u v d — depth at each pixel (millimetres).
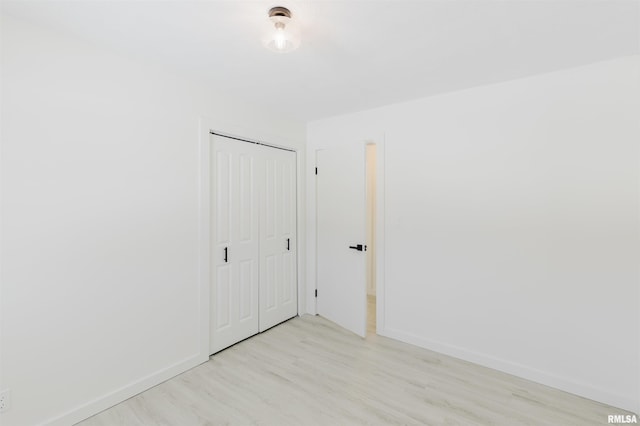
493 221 2367
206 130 2438
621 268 1924
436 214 2631
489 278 2389
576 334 2057
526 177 2232
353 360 2480
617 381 1928
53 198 1682
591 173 2010
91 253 1827
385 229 2916
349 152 3033
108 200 1900
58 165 1699
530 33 1677
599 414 1849
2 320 1519
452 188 2549
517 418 1805
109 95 1900
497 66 2074
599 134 1985
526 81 2232
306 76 2270
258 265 2986
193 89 2355
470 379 2217
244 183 2832
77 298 1771
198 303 2402
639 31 1640
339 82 2369
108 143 1899
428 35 1704
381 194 2930
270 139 3033
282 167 3258
